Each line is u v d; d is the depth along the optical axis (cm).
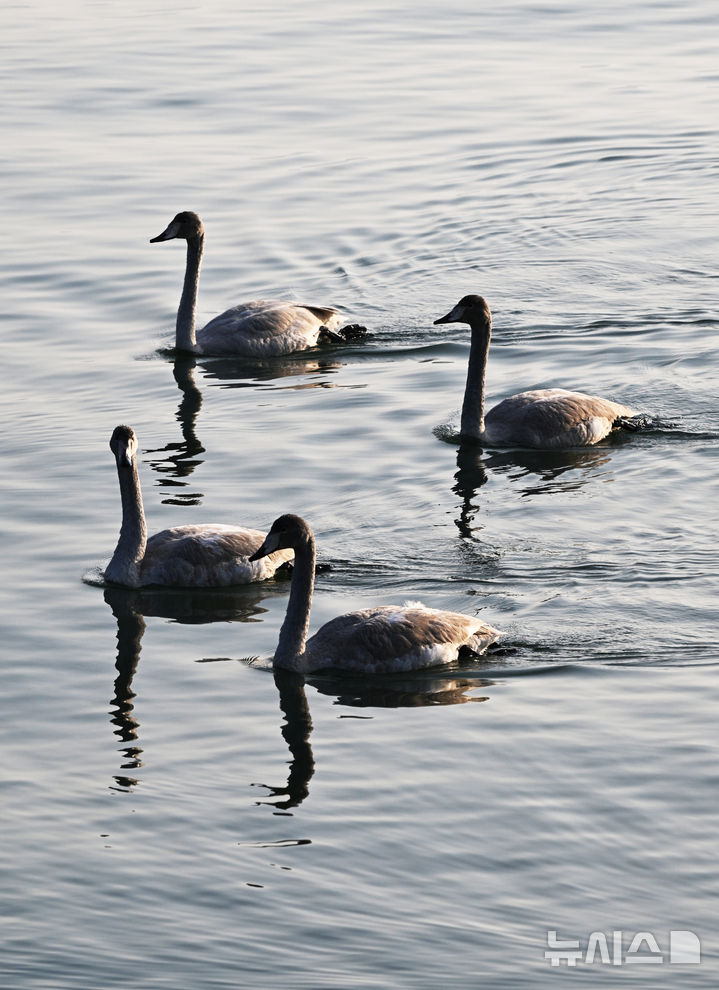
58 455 2398
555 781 1516
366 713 1675
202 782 1538
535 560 2033
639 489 2261
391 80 4466
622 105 4303
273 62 4628
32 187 3634
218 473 2330
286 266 3312
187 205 3562
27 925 1316
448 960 1262
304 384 2747
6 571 2020
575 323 3011
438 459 2388
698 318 3006
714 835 1420
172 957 1275
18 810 1490
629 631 1836
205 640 1859
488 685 1730
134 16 5206
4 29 5022
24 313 3020
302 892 1355
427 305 3148
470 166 3878
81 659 1802
